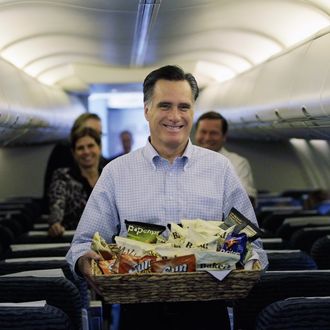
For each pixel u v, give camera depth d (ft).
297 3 12.21
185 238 6.57
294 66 12.89
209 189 7.15
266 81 15.29
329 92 10.23
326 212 22.31
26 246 11.60
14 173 25.34
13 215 17.11
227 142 25.62
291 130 14.84
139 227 6.81
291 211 18.44
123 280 6.19
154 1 11.05
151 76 6.79
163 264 6.28
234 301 8.16
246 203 7.33
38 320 6.63
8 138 16.06
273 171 25.53
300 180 25.61
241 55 19.26
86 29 14.43
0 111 12.21
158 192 7.09
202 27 14.48
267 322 6.46
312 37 12.34
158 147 7.02
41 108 18.01
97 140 13.94
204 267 6.32
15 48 16.38
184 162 7.11
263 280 7.94
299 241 11.86
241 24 14.55
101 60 20.42
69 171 14.10
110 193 7.22
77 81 24.59
